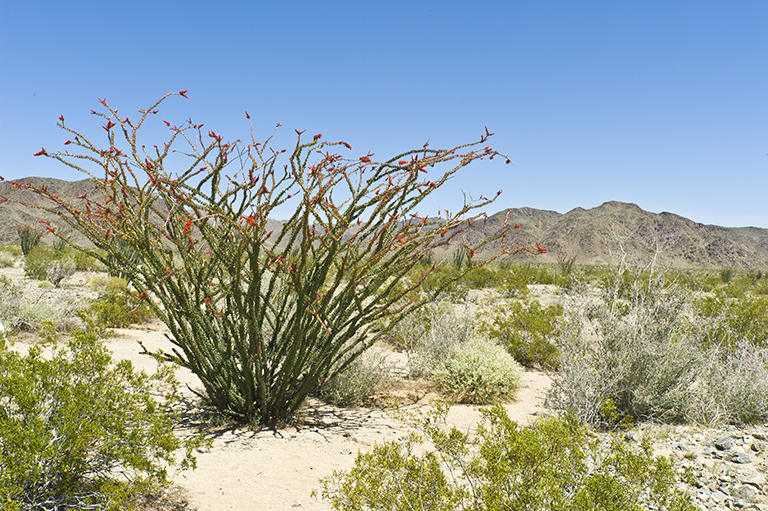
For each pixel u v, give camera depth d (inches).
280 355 222.4
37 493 113.7
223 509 139.0
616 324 267.7
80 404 118.2
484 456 110.4
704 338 325.7
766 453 185.5
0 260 930.1
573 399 237.5
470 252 196.5
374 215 194.9
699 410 244.2
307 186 178.1
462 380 295.0
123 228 186.4
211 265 209.9
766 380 240.2
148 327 441.7
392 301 215.0
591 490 104.8
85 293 542.3
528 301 753.0
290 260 196.4
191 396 256.8
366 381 285.4
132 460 121.0
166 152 188.2
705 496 155.8
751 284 1145.4
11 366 124.6
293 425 227.1
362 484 115.2
